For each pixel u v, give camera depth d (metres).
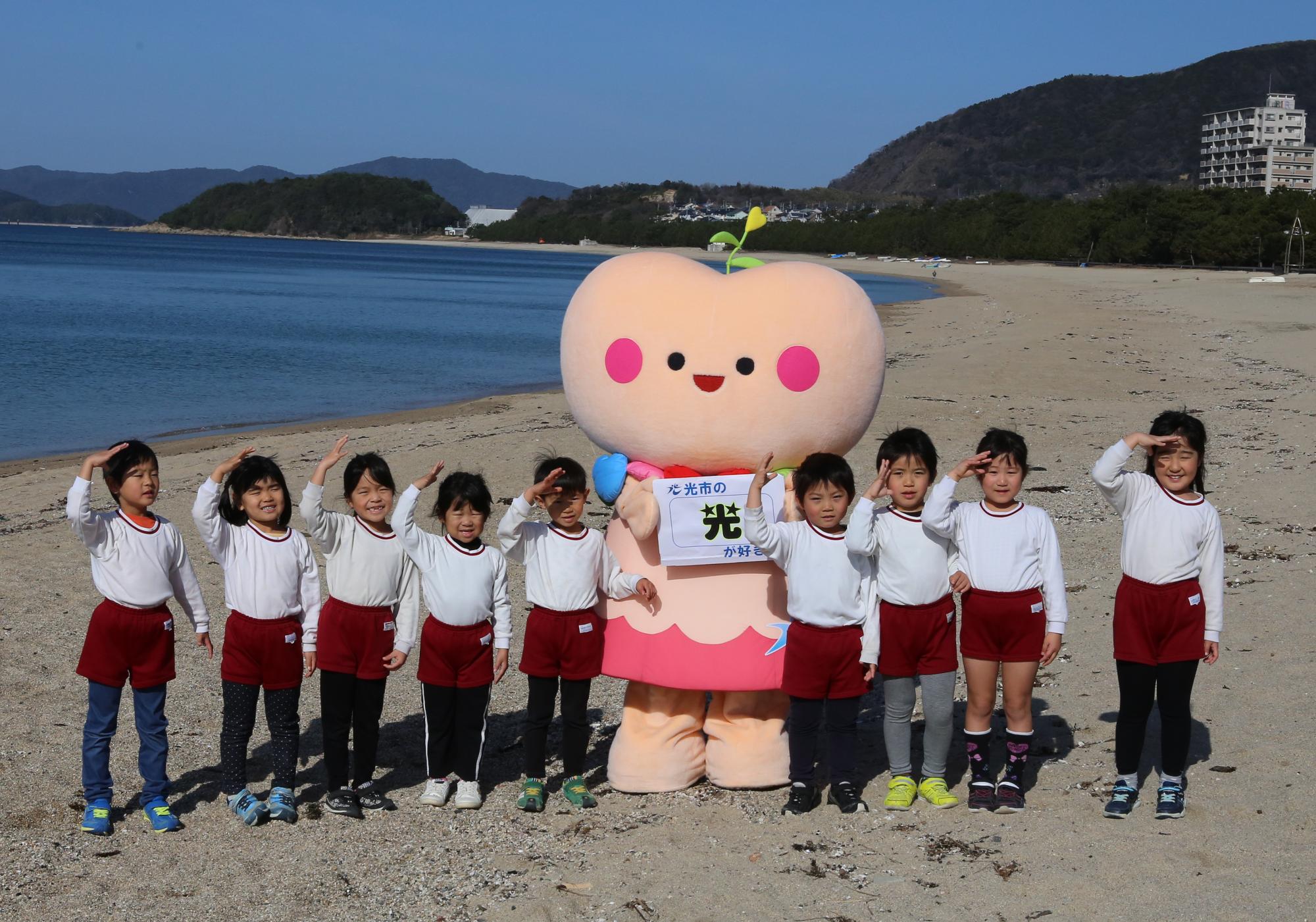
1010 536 4.71
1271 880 4.07
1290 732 5.30
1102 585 8.05
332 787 5.07
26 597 8.36
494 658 5.27
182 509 11.26
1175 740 4.62
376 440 15.64
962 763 5.43
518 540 5.07
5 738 5.84
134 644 4.83
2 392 21.98
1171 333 28.59
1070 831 4.57
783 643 5.11
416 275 87.06
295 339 34.03
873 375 5.35
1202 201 82.44
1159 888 4.07
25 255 102.00
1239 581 7.74
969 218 111.94
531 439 14.67
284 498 4.99
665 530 5.06
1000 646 4.74
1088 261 91.00
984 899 4.07
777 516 5.05
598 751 5.88
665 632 5.12
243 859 4.66
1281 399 16.97
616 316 5.29
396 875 4.52
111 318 39.03
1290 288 47.44
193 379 24.62
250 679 4.93
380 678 5.02
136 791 5.34
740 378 5.11
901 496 4.81
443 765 5.16
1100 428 14.59
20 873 4.53
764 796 5.19
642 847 4.66
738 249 5.92
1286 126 161.00
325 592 8.38
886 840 4.61
